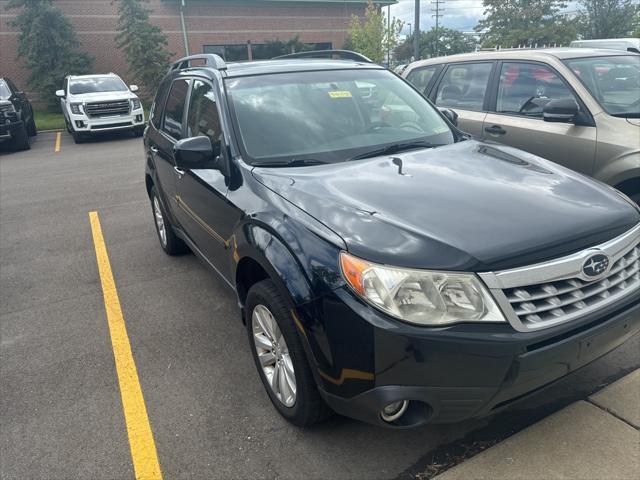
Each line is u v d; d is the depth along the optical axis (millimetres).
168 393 3188
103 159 12203
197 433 2824
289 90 3691
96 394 3219
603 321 2287
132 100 15492
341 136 3449
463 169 2980
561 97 4875
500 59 5578
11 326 4160
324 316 2256
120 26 24328
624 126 4371
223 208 3197
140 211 7359
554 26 34062
